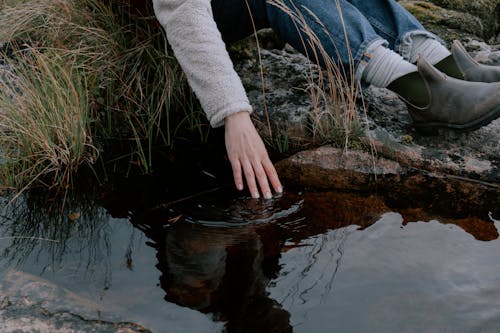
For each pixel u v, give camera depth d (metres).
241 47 3.07
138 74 2.78
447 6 3.78
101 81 2.78
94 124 2.71
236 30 2.60
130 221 2.07
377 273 1.74
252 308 1.61
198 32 1.91
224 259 1.83
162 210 2.13
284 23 2.35
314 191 2.21
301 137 2.55
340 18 2.27
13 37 3.18
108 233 2.00
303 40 2.33
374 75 2.29
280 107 2.69
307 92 2.76
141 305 1.63
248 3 2.46
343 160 2.38
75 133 2.48
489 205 2.08
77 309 1.60
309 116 2.60
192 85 1.98
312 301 1.63
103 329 1.53
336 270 1.76
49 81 2.62
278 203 2.13
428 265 1.76
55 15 2.98
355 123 2.43
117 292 1.69
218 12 2.51
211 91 1.92
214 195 2.21
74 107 2.51
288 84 2.84
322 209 2.09
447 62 2.41
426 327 1.53
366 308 1.60
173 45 1.99
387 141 2.40
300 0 2.29
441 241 1.88
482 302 1.61
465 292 1.65
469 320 1.55
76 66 2.67
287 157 2.45
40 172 2.38
